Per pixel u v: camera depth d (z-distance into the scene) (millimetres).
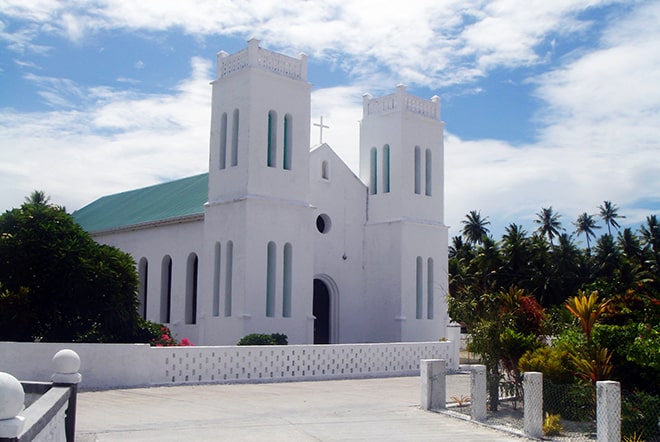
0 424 5648
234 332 29516
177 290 34750
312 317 31500
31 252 25453
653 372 15391
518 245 67438
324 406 17484
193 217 33500
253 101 30750
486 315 18922
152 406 16781
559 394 15797
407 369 27406
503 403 18500
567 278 72250
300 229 31656
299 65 32781
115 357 20188
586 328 16547
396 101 36844
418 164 37281
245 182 30312
